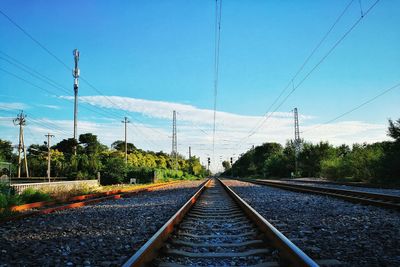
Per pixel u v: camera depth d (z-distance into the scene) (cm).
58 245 702
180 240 705
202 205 1514
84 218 1116
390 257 554
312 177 6450
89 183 3194
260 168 11312
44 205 1694
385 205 1183
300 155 6900
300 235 743
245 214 1142
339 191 1964
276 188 2780
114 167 4969
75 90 4566
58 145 8744
